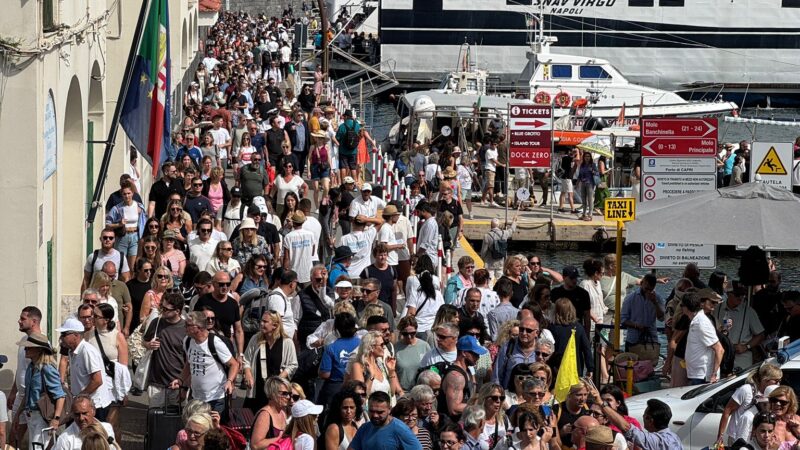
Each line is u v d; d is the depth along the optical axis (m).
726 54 165.00
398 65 167.88
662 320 46.41
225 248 41.72
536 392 29.78
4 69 37.38
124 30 63.41
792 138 134.88
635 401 35.53
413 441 27.00
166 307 34.03
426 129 100.81
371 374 31.55
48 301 41.72
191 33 123.19
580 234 87.50
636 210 43.25
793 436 30.27
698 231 41.62
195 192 50.34
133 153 57.41
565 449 29.81
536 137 72.19
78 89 46.19
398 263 50.25
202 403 28.36
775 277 45.88
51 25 39.84
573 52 165.75
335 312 34.19
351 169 68.19
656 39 164.75
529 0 165.25
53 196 42.69
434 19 166.88
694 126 48.06
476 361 33.84
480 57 166.50
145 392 39.19
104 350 33.31
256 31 185.88
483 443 28.98
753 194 42.56
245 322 38.34
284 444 27.75
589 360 37.75
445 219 61.38
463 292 43.12
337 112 95.25
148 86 47.94
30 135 37.81
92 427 26.31
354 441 27.25
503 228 70.94
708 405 33.81
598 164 92.69
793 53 165.00
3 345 38.19
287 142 63.22
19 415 31.28
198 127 73.56
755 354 43.94
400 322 34.91
